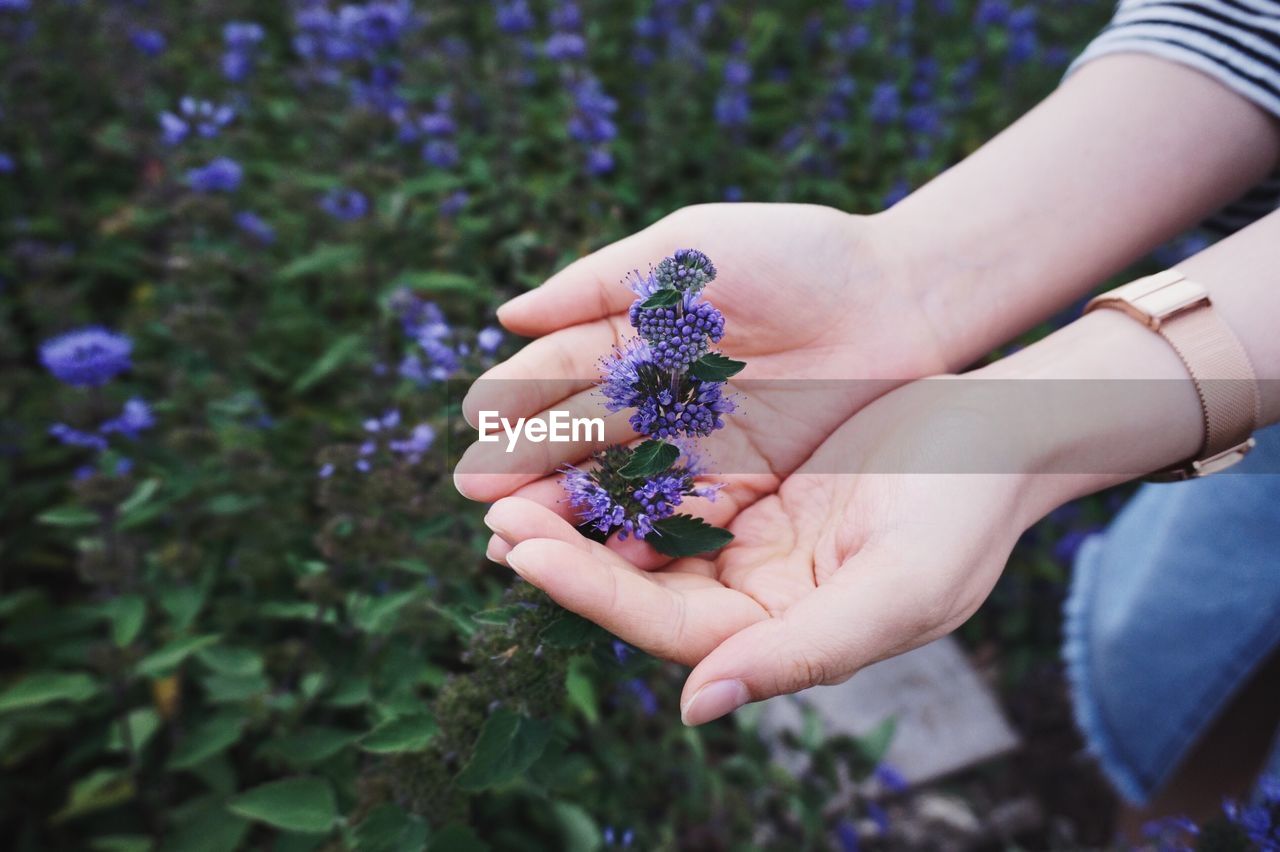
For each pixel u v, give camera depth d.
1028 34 1.04
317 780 0.50
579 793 0.59
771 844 0.65
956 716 0.79
